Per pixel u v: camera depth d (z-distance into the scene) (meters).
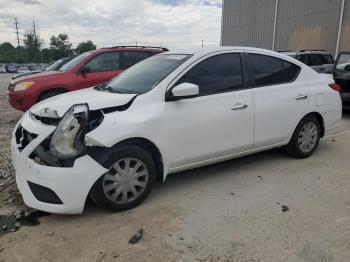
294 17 22.45
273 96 4.41
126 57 8.46
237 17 27.80
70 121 3.13
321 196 3.77
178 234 3.04
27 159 3.21
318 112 4.92
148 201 3.67
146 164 3.49
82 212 3.34
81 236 3.03
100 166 3.17
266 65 4.48
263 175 4.37
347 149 5.46
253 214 3.38
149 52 8.75
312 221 3.25
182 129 3.67
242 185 4.07
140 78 4.02
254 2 25.83
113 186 3.32
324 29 20.33
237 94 4.09
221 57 4.09
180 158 3.74
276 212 3.42
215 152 3.99
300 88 4.72
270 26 24.61
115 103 3.42
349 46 18.84
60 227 3.19
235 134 4.11
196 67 3.88
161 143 3.54
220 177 4.32
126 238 2.99
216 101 3.91
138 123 3.36
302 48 22.06
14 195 3.90
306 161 4.89
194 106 3.75
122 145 3.33
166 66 3.98
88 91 4.18
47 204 3.14
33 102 7.52
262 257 2.72
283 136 4.62
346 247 2.84
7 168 4.75
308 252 2.78
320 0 20.39
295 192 3.88
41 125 3.34
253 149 4.38
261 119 4.30
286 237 2.98
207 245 2.88
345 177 4.30
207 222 3.24
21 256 2.77
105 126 3.21
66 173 3.04
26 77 7.90
